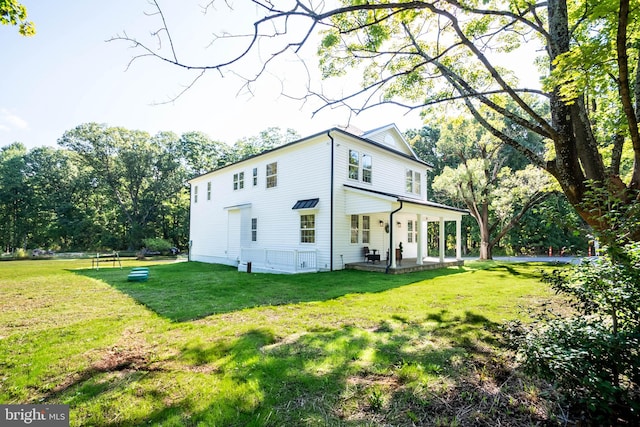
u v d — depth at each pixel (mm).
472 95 4598
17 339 4172
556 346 2354
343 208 12297
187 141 36406
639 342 2168
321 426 2184
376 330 4402
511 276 9922
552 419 2191
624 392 2086
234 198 17156
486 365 3143
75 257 26250
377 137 14992
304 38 2572
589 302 2617
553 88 4004
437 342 3852
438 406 2420
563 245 23906
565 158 4035
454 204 26859
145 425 2238
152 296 7145
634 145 3072
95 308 5980
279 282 9117
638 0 3559
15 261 21594
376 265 11672
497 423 2197
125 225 34094
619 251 2369
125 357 3512
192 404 2494
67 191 35312
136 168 32281
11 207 34312
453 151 19875
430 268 12148
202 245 20094
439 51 6625
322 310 5578
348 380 2871
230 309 5738
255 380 2875
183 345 3861
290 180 13688
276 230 14273
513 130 22109
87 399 2611
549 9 4223
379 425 2193
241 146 38156
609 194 2838
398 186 15484
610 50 3545
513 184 17469
